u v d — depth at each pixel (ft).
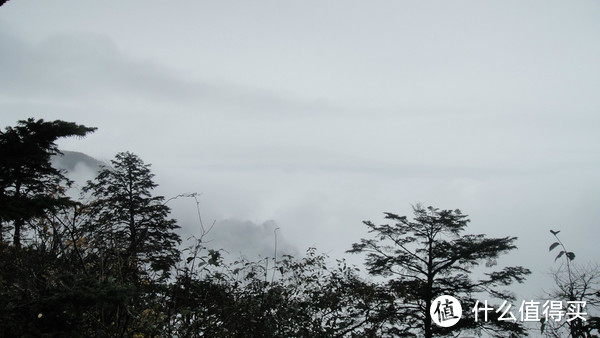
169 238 54.08
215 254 21.13
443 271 66.80
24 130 19.35
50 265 21.09
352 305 29.45
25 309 14.70
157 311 20.20
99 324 18.01
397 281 63.72
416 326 60.03
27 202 18.30
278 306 24.98
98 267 21.08
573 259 12.84
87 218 24.44
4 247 21.66
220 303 22.38
